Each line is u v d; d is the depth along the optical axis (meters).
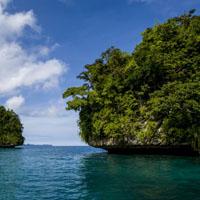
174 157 37.69
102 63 50.94
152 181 19.06
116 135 43.72
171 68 41.53
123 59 49.47
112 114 44.84
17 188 17.28
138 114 43.09
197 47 41.56
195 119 38.06
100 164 30.78
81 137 51.69
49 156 50.19
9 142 106.81
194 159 34.38
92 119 48.09
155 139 40.72
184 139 39.09
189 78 40.75
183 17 45.44
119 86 44.69
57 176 22.34
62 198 14.62
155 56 42.03
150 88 43.31
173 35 44.00
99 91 47.41
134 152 46.84
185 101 37.16
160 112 39.59
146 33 47.09
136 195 15.10
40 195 15.33
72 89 49.66
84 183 18.77
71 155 51.91
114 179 20.09
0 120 107.31
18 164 33.44
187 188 16.75
